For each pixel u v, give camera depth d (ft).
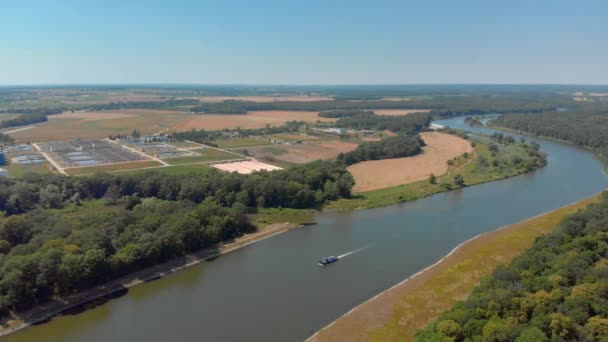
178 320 334.03
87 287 374.84
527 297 277.23
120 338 311.68
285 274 411.54
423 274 402.93
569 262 318.86
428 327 284.00
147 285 392.06
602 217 412.16
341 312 341.41
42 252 366.84
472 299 299.99
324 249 472.03
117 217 461.78
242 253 464.24
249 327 322.75
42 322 331.36
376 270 416.87
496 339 241.76
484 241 478.18
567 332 237.45
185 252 452.35
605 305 255.09
